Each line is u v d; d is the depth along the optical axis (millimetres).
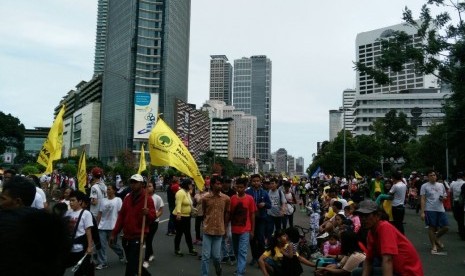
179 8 136000
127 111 118250
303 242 10406
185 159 8258
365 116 139250
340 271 6953
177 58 135750
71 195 6891
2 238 2037
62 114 10008
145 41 121562
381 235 4668
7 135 85062
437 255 11219
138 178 7477
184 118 136375
